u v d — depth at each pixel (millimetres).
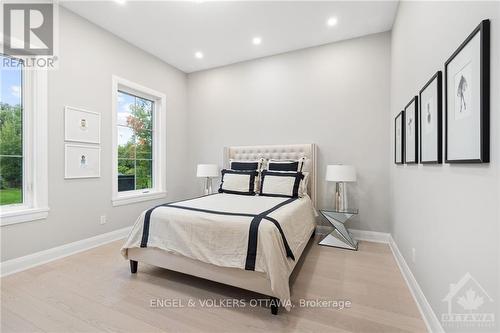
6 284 2082
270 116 3965
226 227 1876
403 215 2402
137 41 3471
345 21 2998
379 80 3275
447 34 1400
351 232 3434
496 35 945
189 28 3146
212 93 4449
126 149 3639
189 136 4676
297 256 2162
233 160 4062
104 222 3148
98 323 1599
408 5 2242
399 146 2564
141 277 2232
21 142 2451
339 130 3508
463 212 1194
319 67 3617
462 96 1173
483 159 998
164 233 2115
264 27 3129
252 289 1780
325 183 3584
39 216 2473
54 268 2402
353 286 2078
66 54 2725
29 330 1534
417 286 1865
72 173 2775
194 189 4637
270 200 2871
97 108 3055
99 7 2717
